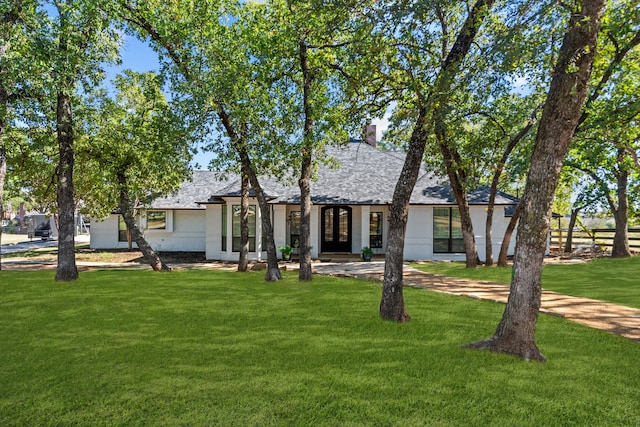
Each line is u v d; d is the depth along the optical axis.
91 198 20.83
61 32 11.30
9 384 4.85
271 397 4.53
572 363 5.68
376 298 10.42
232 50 12.49
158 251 25.81
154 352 6.04
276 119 13.00
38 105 13.86
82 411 4.20
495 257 21.42
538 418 4.11
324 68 12.91
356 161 24.67
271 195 20.88
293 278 14.27
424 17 7.57
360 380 5.00
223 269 17.80
